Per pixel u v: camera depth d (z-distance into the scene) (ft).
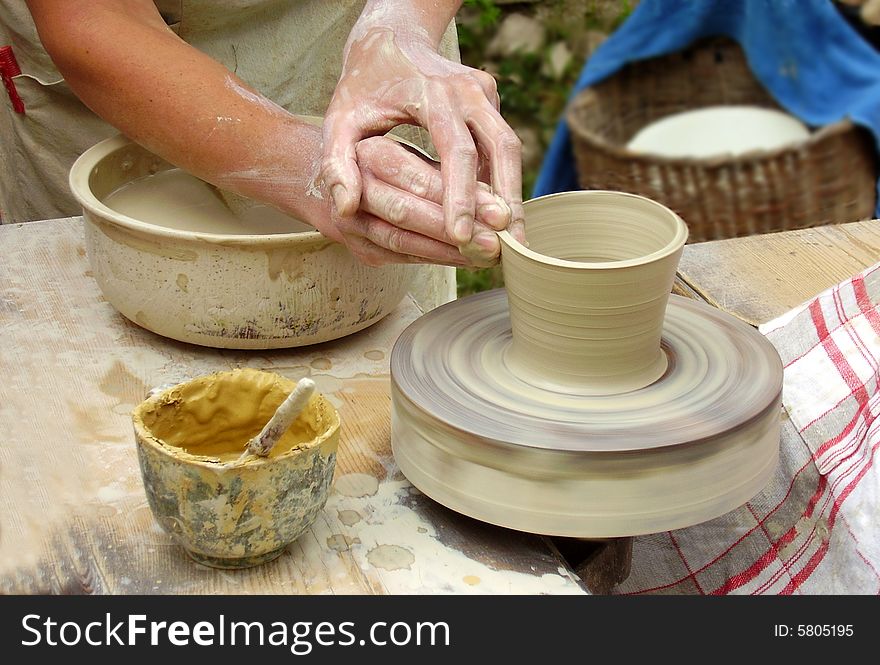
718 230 10.25
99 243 4.68
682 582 4.89
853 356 4.70
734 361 3.86
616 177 10.65
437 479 3.55
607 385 3.68
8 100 6.64
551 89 12.91
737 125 10.34
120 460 4.01
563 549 3.99
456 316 4.22
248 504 3.21
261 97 4.65
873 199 9.91
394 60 4.29
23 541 3.57
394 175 3.94
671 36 10.32
